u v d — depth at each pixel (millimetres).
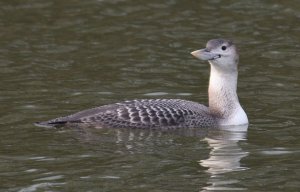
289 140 15398
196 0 23484
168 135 15539
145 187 13281
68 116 15828
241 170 14008
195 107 16281
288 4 23375
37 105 17062
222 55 16250
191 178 13641
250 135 15695
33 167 14039
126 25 22156
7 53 20359
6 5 23234
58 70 19391
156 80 18859
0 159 14352
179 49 20734
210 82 16484
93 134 15453
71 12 22906
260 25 22141
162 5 23375
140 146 15008
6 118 16266
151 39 21312
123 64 19844
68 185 13344
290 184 13406
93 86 18359
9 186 13312
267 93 18031
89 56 20312
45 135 15391
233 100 16375
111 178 13625
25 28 21906
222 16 22641
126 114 15727
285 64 19844
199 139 15453
